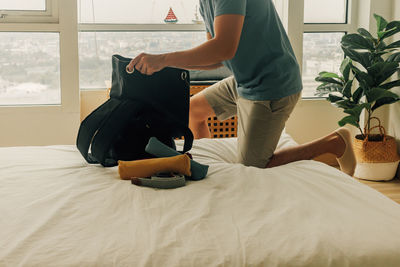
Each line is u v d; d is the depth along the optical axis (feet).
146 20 12.34
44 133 11.12
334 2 11.96
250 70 6.46
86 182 4.86
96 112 6.01
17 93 11.18
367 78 10.23
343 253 3.28
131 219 3.84
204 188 4.69
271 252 3.28
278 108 6.58
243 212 3.99
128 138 5.65
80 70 12.20
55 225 3.69
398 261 3.27
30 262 3.14
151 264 3.16
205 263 3.17
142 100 5.69
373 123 11.46
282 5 11.73
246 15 6.07
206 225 3.68
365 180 10.78
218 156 6.91
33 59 11.10
